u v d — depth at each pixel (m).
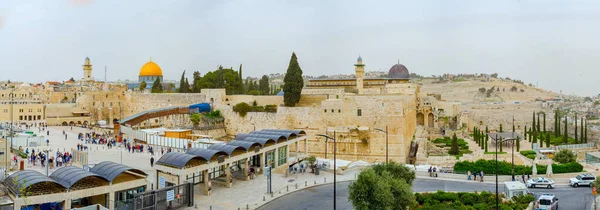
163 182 59.25
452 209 52.66
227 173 66.25
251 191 64.25
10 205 41.28
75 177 45.56
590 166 85.25
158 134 105.75
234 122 122.94
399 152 103.31
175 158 58.91
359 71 146.50
